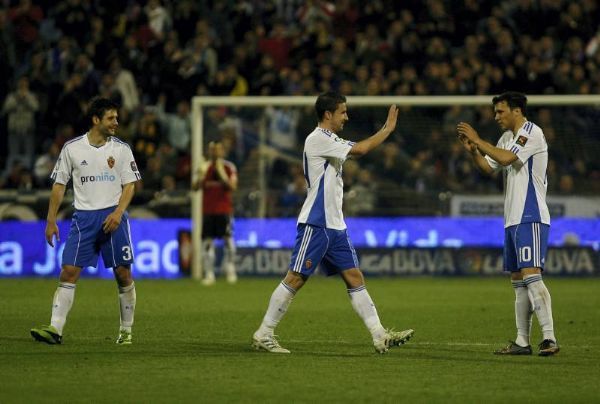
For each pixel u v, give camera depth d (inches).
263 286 2630.4
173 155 3196.4
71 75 3580.2
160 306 2058.3
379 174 3009.4
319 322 1784.0
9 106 3462.1
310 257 1362.0
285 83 3383.4
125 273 1451.8
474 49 3361.2
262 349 1390.3
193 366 1245.7
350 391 1080.2
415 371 1215.6
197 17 3693.4
